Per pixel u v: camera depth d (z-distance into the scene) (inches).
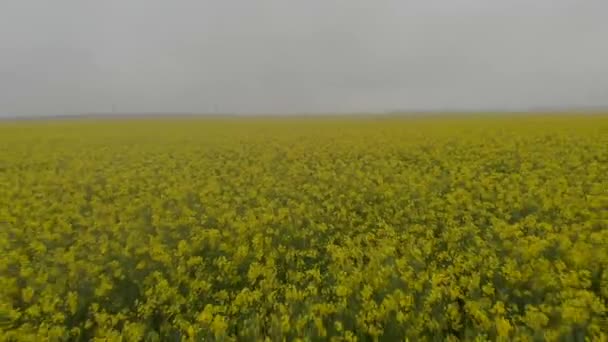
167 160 639.1
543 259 180.9
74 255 232.5
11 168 589.6
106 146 836.0
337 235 267.9
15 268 228.8
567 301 143.9
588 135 657.0
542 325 140.4
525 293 164.4
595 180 372.5
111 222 301.0
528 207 301.7
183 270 200.4
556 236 211.8
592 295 149.0
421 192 348.8
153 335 155.1
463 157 544.4
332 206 323.3
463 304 169.3
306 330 150.2
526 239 209.9
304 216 307.0
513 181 374.3
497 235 245.1
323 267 226.5
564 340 137.4
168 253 231.1
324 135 961.5
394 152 626.8
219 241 257.0
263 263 229.0
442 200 321.4
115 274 205.6
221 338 144.0
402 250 218.5
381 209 331.9
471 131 853.2
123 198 387.9
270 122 1903.3
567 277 163.6
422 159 559.2
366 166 510.0
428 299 153.2
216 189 411.2
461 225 279.6
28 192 403.9
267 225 290.2
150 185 440.1
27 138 1016.2
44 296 178.7
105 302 194.7
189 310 172.1
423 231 264.4
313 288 169.6
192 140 944.3
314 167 550.3
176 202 390.0
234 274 206.7
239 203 356.5
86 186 467.5
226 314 168.9
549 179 378.9
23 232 291.4
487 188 358.6
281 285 186.5
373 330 140.4
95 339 143.5
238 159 644.7
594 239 204.8
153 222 294.5
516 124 986.1
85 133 1202.0
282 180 453.7
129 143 893.8
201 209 360.8
